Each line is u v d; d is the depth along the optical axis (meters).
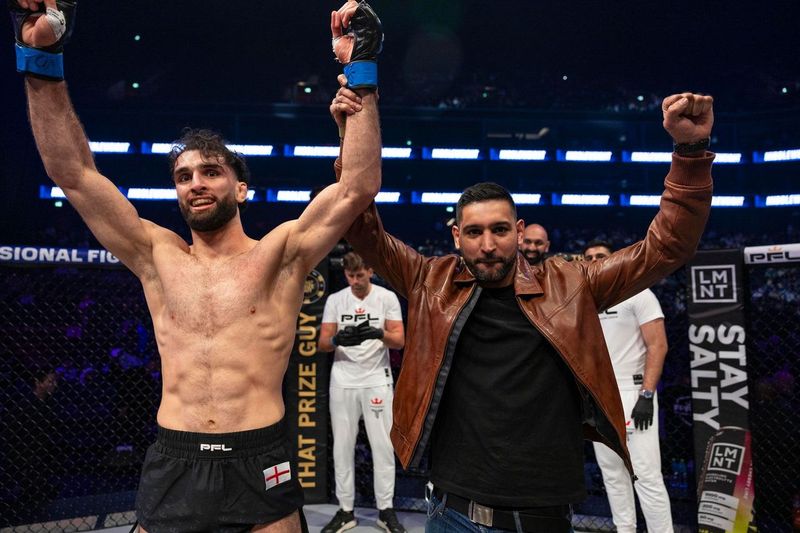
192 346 1.67
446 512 1.62
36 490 4.16
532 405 1.58
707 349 3.39
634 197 13.05
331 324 3.89
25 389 4.35
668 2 14.56
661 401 4.34
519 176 13.46
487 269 1.61
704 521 3.34
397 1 15.25
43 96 1.57
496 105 14.84
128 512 4.06
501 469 1.55
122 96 13.42
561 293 1.66
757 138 13.45
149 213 12.16
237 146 12.31
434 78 16.22
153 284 1.77
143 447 4.67
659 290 5.14
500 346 1.63
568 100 15.09
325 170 12.92
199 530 1.56
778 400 3.64
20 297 4.43
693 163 1.55
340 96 1.70
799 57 14.51
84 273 4.68
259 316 1.70
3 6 9.79
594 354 1.61
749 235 13.52
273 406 1.70
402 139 13.34
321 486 4.17
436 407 1.63
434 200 12.89
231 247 1.77
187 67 14.59
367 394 3.77
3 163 10.57
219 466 1.61
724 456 3.31
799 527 3.33
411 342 1.75
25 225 10.91
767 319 4.15
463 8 15.37
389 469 3.75
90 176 1.68
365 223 1.78
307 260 1.74
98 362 4.74
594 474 4.51
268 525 1.63
